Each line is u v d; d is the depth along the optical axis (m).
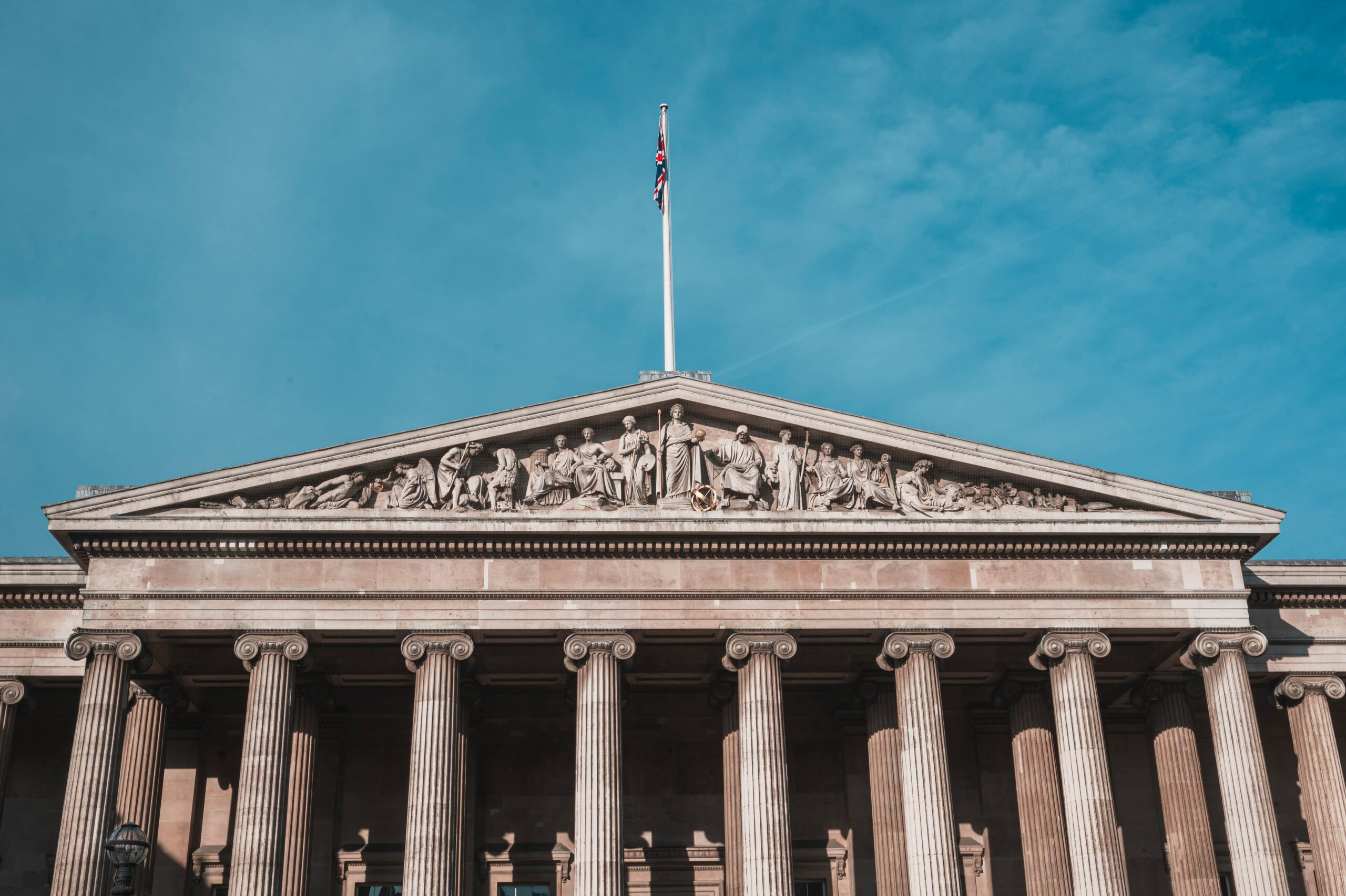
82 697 48.34
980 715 61.56
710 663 55.25
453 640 49.84
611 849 47.75
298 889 51.88
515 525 50.56
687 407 53.47
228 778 58.62
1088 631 51.72
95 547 49.94
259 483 50.72
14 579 55.25
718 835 59.81
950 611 51.62
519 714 60.62
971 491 53.03
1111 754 61.84
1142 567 52.81
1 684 54.56
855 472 52.81
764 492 52.53
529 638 51.44
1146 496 52.94
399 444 51.66
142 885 51.69
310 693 54.12
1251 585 57.72
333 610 49.91
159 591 49.53
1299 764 56.72
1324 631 57.91
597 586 50.94
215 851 57.31
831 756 61.00
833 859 59.19
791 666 56.22
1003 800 60.72
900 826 53.56
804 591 51.41
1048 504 52.97
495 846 58.62
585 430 52.75
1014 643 53.69
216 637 50.62
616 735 49.16
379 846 58.06
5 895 57.00
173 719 58.56
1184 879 54.44
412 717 60.12
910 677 50.75
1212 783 62.09
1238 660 51.91
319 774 58.47
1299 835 61.72
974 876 59.75
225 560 50.25
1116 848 49.34
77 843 46.53
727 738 54.75
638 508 51.47
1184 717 56.28
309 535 50.22
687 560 51.56
